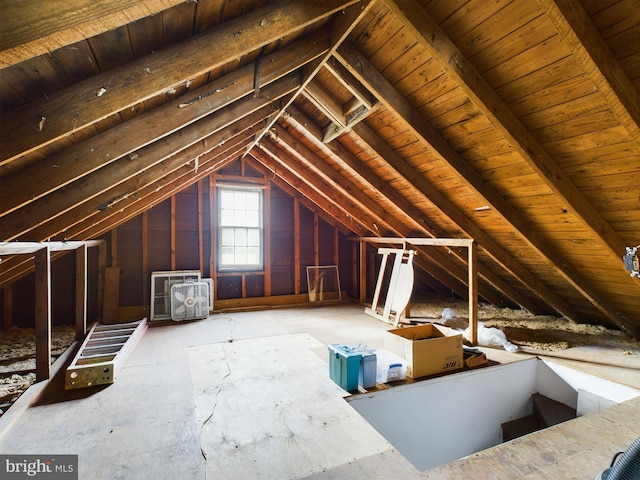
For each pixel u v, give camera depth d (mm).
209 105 1670
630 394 2477
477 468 1678
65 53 899
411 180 3010
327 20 1887
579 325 4203
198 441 1816
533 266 3588
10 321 4059
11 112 980
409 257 4488
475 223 3365
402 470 1628
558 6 1276
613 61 1432
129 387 2459
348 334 3895
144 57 1122
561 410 2928
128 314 4559
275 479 1543
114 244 4531
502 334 3590
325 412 2135
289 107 3049
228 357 3107
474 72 1796
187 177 4047
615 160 1880
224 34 1223
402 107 2264
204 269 5066
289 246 5699
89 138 1405
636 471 742
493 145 2258
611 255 2465
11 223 1572
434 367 2732
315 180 4484
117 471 1573
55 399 2260
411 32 1654
